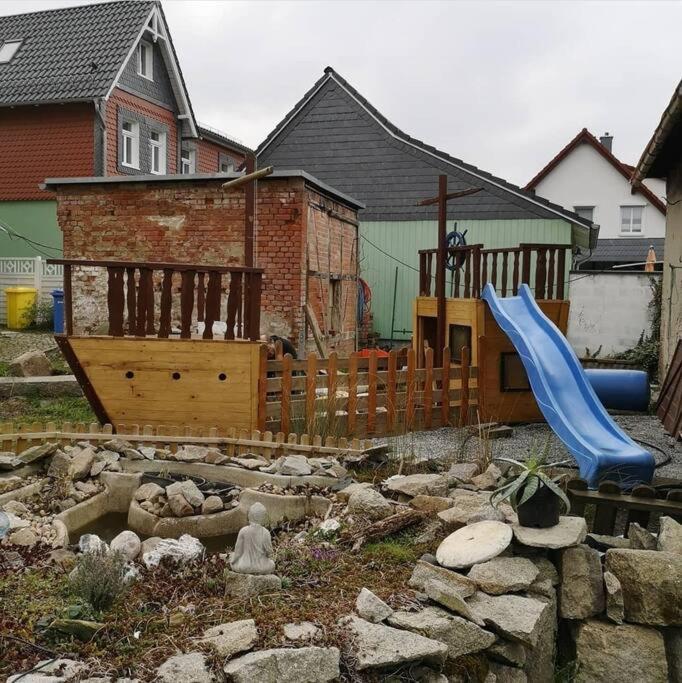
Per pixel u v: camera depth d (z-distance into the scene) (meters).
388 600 3.85
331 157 21.33
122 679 2.94
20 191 22.27
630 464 6.34
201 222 13.70
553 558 4.41
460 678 3.52
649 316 19.00
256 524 4.02
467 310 10.14
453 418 9.42
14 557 4.31
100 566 3.78
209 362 7.73
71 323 7.86
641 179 12.47
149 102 24.30
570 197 40.78
